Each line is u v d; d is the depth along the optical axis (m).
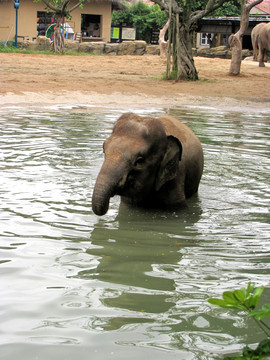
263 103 18.39
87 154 8.88
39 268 4.39
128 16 54.62
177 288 4.12
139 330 3.44
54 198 6.48
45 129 11.06
